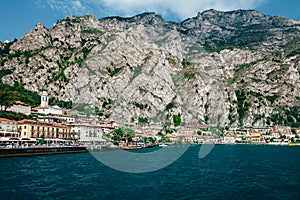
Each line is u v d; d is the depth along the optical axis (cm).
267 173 6950
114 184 5019
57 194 4138
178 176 6184
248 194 4512
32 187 4556
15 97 19288
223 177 6200
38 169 6531
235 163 9338
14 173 5828
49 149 10500
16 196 3959
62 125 14212
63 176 5700
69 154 10888
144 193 4372
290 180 5900
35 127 13312
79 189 4522
